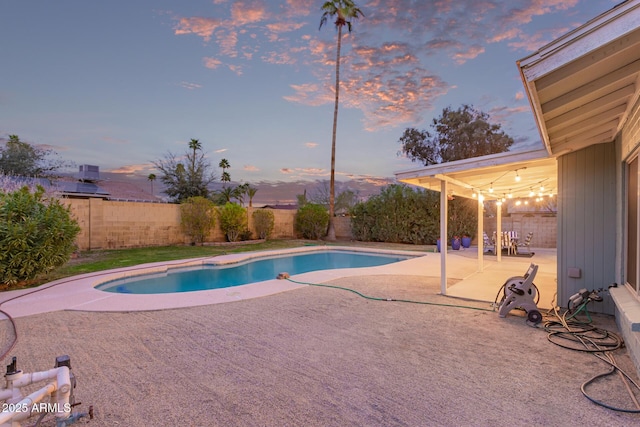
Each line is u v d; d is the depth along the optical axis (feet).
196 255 41.16
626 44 8.06
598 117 13.58
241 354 12.23
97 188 81.46
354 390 9.55
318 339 13.76
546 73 8.64
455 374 10.55
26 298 20.65
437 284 25.31
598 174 17.42
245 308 18.62
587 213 17.70
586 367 11.05
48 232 23.90
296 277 28.25
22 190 24.90
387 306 19.04
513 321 16.16
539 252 46.73
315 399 9.07
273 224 64.44
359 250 49.47
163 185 85.46
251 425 7.89
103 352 12.42
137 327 15.34
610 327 15.15
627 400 8.96
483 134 74.90
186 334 14.39
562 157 18.37
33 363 11.44
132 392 9.46
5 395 6.84
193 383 10.00
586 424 7.91
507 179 24.43
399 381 10.09
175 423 7.98
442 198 21.43
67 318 16.71
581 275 17.85
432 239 56.85
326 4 72.13
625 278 15.17
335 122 71.05
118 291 27.53
